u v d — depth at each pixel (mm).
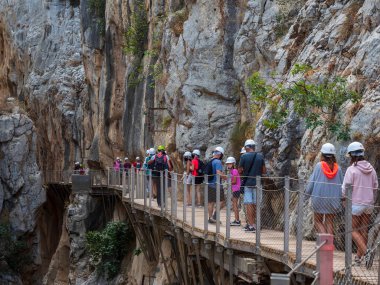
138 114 38469
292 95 17750
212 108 28812
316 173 12180
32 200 45375
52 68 60031
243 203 15844
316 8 22812
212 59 29219
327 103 16750
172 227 22484
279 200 13422
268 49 25828
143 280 29172
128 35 39438
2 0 68750
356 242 10656
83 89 55750
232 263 15188
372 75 16422
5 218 44594
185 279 21672
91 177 44031
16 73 66375
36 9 64375
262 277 13875
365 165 11602
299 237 11711
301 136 19484
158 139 33688
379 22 17891
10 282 42344
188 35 30500
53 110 57406
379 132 14930
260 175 16047
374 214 10398
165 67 32906
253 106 24828
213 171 18891
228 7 29062
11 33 66875
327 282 9391
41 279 46500
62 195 50844
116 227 35344
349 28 19375
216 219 16266
